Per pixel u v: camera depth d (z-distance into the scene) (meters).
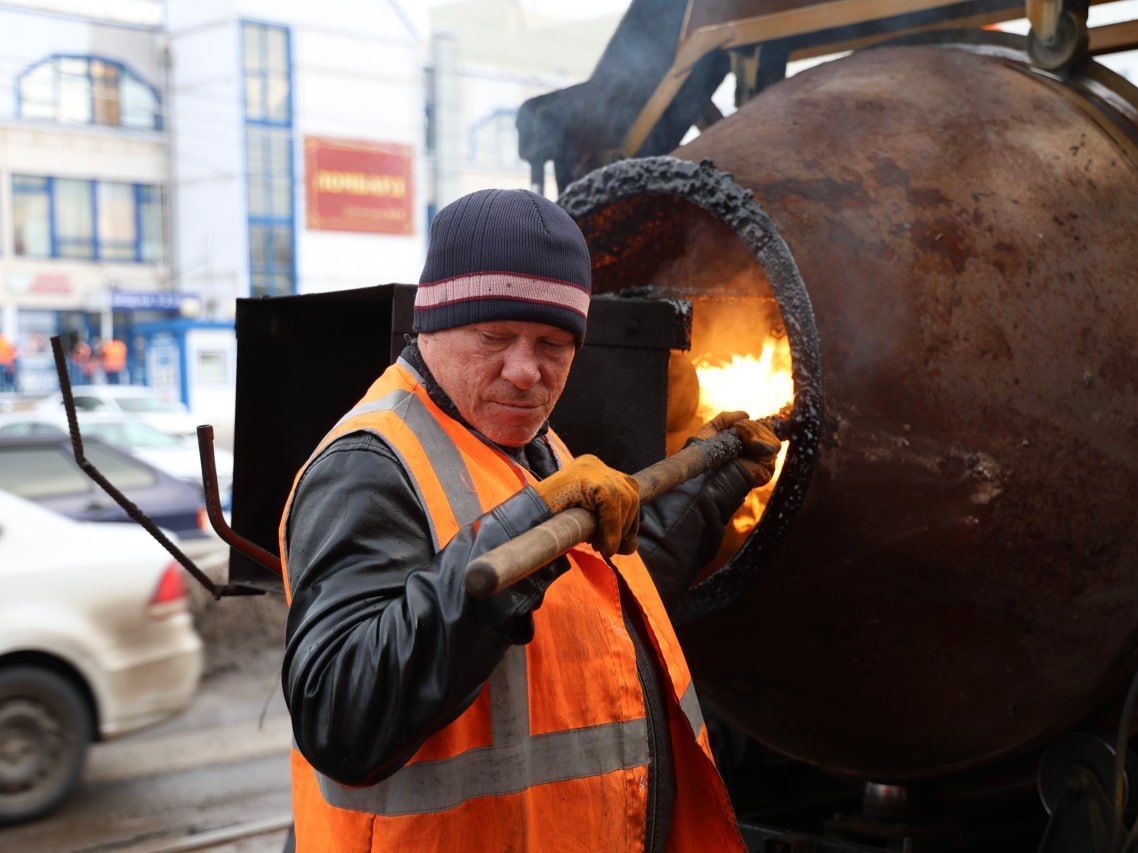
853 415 2.02
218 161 29.11
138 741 5.53
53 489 5.99
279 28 28.83
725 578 2.08
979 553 2.05
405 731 1.19
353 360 2.24
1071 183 2.21
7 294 29.22
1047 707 2.13
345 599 1.25
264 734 5.63
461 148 31.19
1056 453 2.05
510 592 1.19
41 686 4.42
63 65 29.36
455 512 1.35
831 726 2.29
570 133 3.29
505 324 1.37
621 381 2.03
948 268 2.08
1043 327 2.07
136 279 30.42
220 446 14.02
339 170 29.81
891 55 2.57
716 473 1.85
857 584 2.08
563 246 1.38
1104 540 2.08
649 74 3.20
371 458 1.34
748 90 3.07
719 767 2.64
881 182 2.17
